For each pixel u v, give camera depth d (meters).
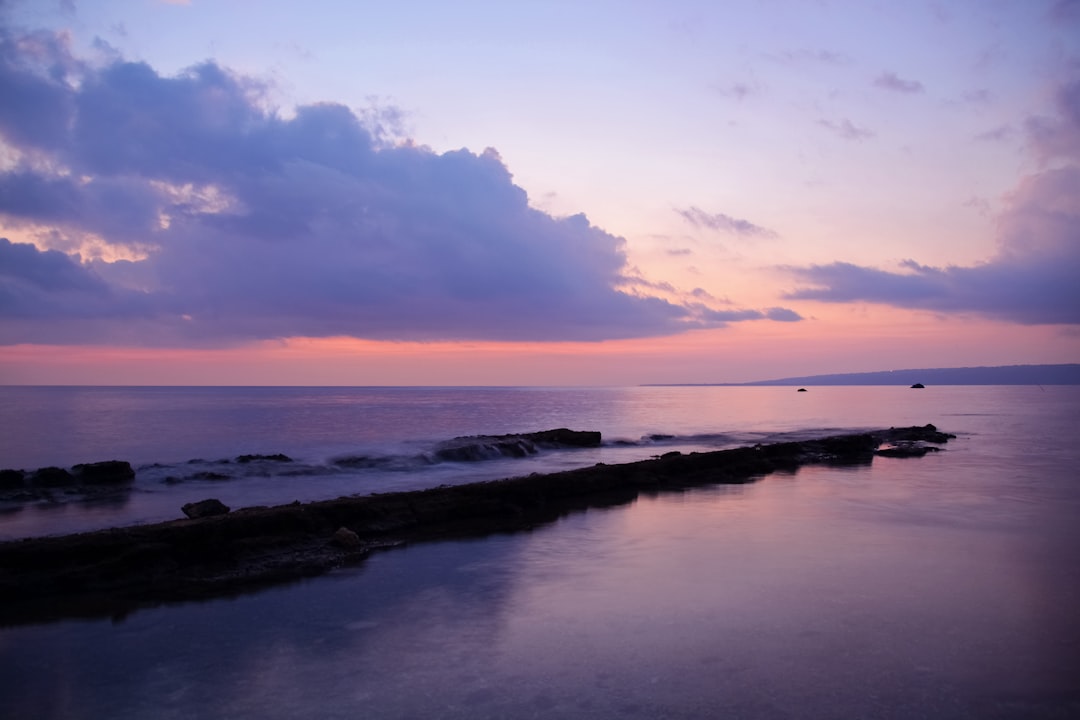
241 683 7.48
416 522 15.90
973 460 30.36
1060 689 7.29
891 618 9.41
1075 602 10.13
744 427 54.75
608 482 21.52
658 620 9.38
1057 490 21.27
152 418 58.28
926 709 6.82
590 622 9.33
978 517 16.81
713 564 12.36
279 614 9.79
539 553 13.38
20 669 7.91
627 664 7.89
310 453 30.62
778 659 8.03
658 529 15.64
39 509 18.08
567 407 88.94
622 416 67.94
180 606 10.17
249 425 51.06
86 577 11.01
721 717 6.65
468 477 24.84
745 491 21.47
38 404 87.44
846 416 71.06
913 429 44.47
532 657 8.12
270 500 19.55
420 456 29.31
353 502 15.54
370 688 7.32
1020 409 85.88
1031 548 13.50
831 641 8.59
